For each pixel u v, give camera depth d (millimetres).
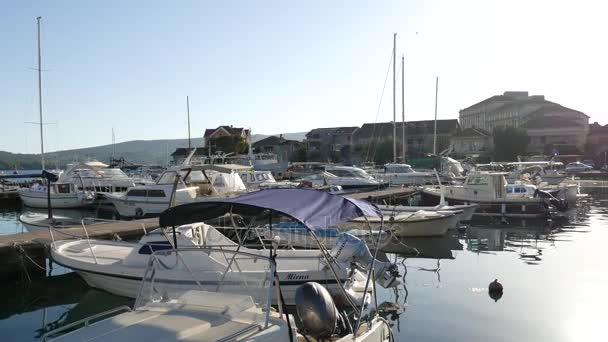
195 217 6637
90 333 4391
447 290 10516
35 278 12062
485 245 16297
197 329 4445
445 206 19484
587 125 71625
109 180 31016
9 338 8250
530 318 8664
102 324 4609
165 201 22469
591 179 45438
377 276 9945
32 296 10797
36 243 12367
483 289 10562
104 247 11531
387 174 35562
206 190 22172
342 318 5762
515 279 11477
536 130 65875
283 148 74562
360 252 10016
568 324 8367
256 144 75812
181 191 21672
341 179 32344
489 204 22672
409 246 15992
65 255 10578
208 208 6359
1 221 25000
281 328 4586
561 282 11141
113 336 4289
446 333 7961
